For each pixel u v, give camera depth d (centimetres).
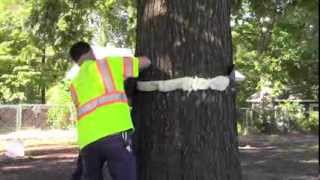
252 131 3203
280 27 1753
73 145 2164
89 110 581
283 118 3275
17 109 2819
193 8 615
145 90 624
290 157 1747
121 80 590
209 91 614
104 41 2438
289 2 1293
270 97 3584
